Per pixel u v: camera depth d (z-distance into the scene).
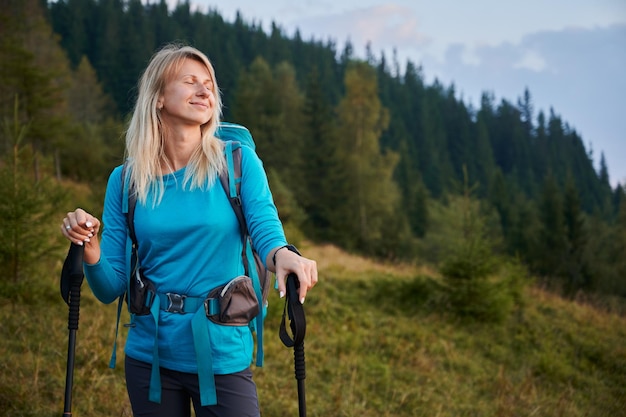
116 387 4.72
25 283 6.45
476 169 114.31
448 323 10.10
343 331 8.72
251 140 2.30
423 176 95.25
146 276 2.14
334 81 125.38
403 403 6.31
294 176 40.19
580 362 9.32
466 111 136.62
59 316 6.30
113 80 81.44
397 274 13.23
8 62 21.36
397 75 151.62
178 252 2.08
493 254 11.05
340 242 38.47
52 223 6.96
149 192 2.13
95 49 95.75
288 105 50.81
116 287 2.16
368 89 42.56
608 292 36.41
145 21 109.75
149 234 2.10
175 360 2.07
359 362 7.29
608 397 7.84
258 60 57.56
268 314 8.05
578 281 36.97
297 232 12.38
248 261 2.16
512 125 142.50
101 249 2.20
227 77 90.50
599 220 45.09
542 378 8.40
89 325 6.12
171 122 2.15
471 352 9.06
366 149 42.09
